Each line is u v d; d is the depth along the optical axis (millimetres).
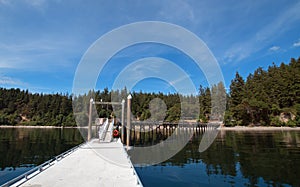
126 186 5242
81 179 5832
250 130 48438
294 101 54688
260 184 10508
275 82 59031
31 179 5816
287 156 17719
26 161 17797
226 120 52688
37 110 86000
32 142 32750
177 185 10414
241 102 57906
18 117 85062
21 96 93562
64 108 78625
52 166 7535
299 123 50219
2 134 47531
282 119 53906
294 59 67438
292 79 55656
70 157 9328
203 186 10266
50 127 75125
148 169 13820
